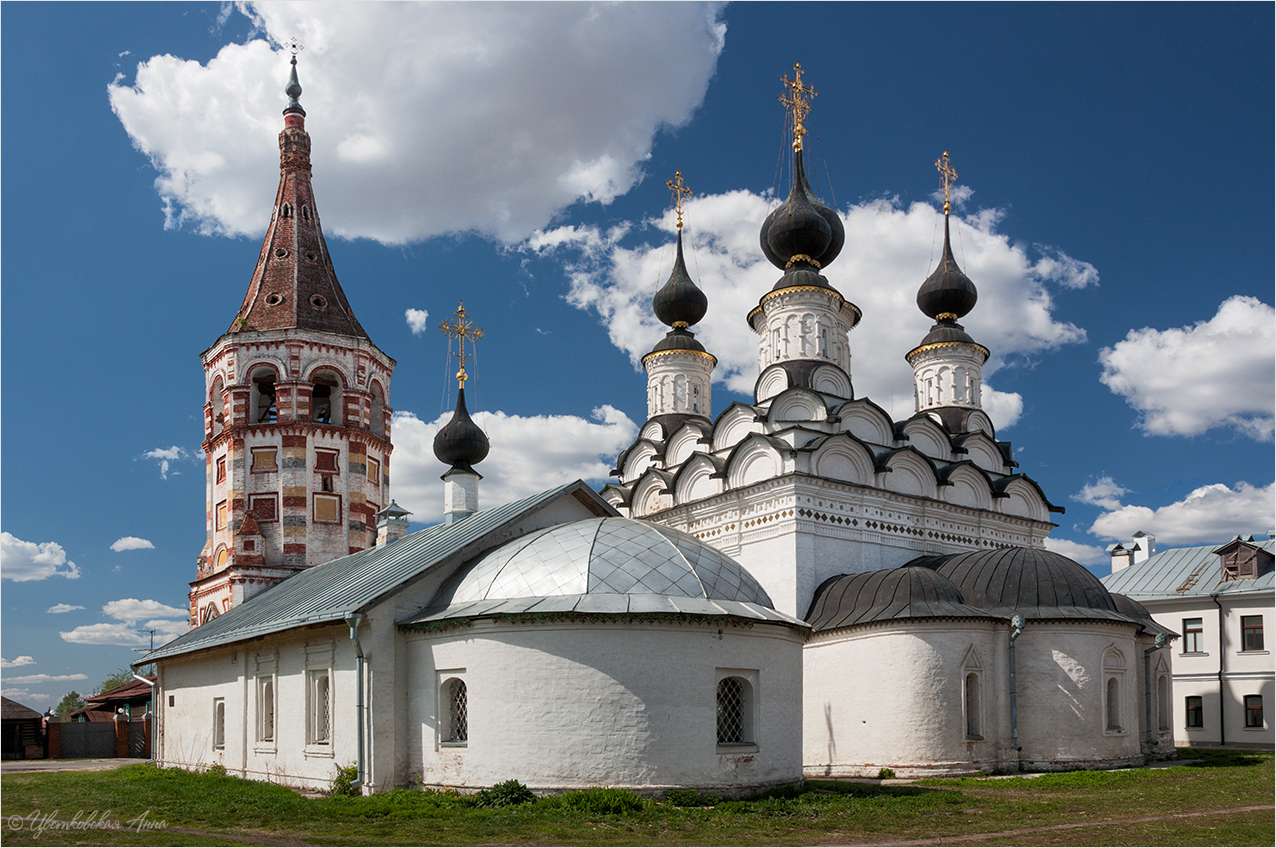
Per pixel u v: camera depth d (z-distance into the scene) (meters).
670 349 45.44
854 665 29.31
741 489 34.56
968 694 28.58
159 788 24.17
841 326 40.38
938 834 17.08
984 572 30.61
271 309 44.97
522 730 20.50
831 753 29.45
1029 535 39.66
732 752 21.20
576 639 20.66
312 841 15.68
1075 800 21.55
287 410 42.91
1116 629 29.75
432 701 21.97
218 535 43.47
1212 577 45.22
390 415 46.78
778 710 22.33
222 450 43.84
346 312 46.59
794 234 39.84
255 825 17.45
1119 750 29.19
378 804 19.20
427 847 15.23
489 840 15.88
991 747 28.33
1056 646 28.88
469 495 32.38
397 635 22.67
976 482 38.56
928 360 42.75
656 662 20.75
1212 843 16.14
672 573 22.22
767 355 39.94
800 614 31.89
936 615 28.28
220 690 30.12
